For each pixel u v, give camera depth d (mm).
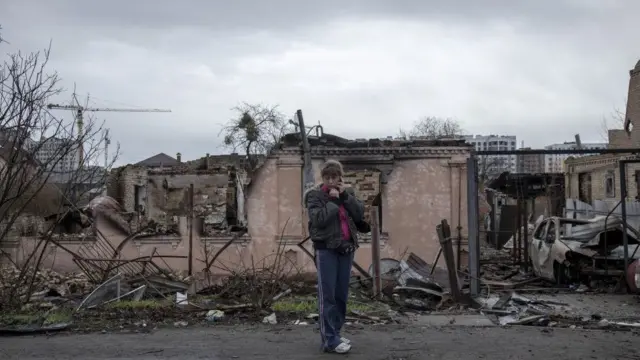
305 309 8406
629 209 14086
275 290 9594
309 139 13555
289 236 13453
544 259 13289
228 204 21594
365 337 6848
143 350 6266
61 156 9289
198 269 13523
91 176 10625
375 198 13406
